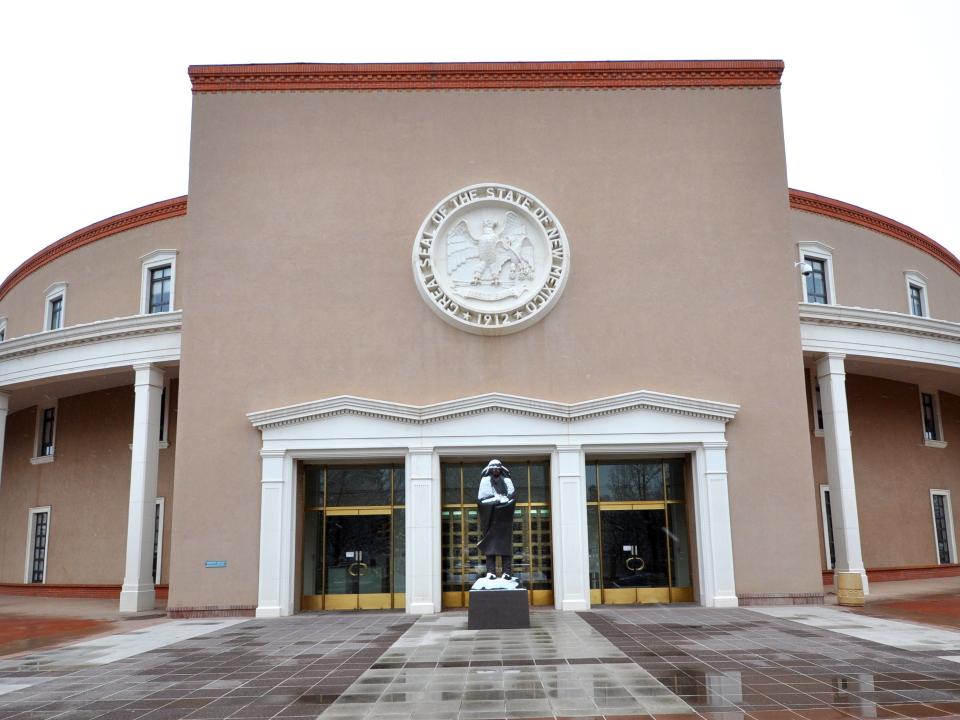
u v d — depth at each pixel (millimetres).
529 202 21438
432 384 20609
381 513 21062
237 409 20469
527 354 20766
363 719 8469
